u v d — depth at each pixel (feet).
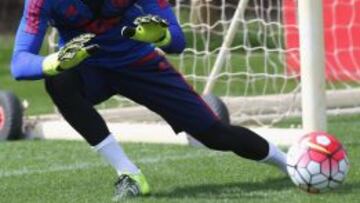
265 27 69.56
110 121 73.51
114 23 41.98
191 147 62.28
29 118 73.31
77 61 38.06
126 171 42.88
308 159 41.32
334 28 86.12
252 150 44.32
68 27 41.83
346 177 46.42
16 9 216.74
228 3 70.03
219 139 43.62
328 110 74.49
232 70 78.23
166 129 64.95
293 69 72.28
